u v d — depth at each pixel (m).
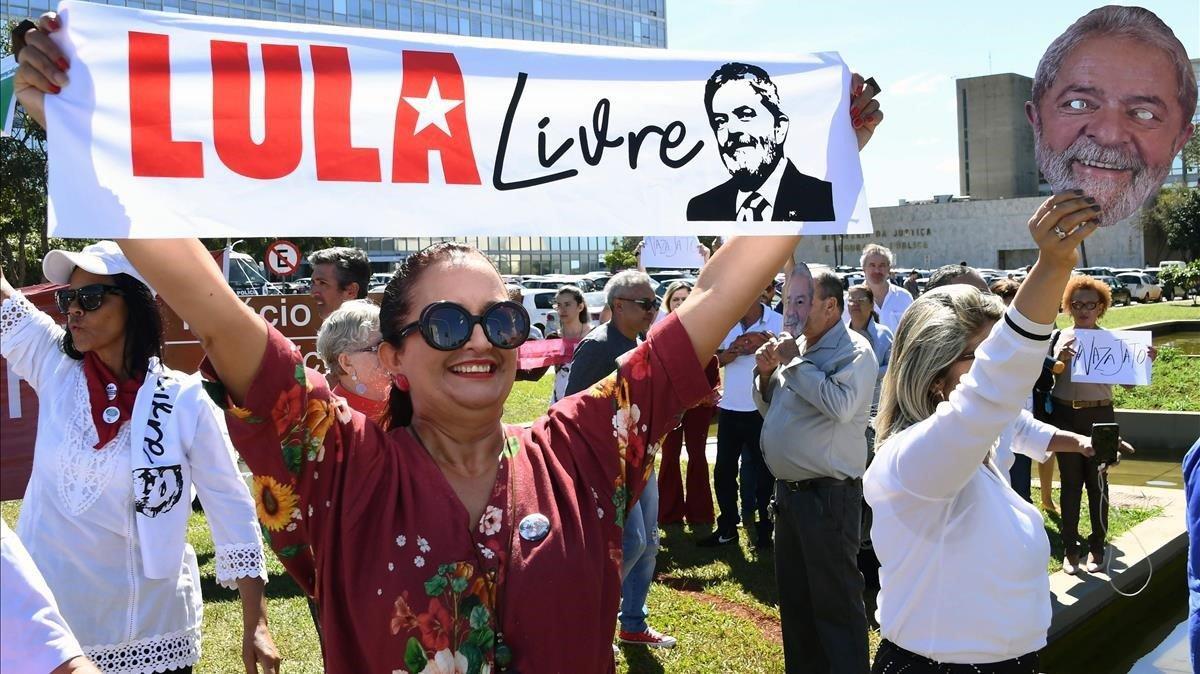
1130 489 7.92
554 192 2.00
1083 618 5.22
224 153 1.76
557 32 80.38
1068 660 4.95
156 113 1.71
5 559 1.52
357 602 1.66
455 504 1.73
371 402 3.41
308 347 7.68
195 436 2.73
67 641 1.55
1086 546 6.11
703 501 7.25
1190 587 2.79
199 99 1.75
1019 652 2.38
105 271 2.64
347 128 1.86
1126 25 2.04
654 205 2.08
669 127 2.10
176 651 2.70
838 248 60.53
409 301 1.82
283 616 5.19
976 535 2.36
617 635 4.83
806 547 4.11
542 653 1.68
